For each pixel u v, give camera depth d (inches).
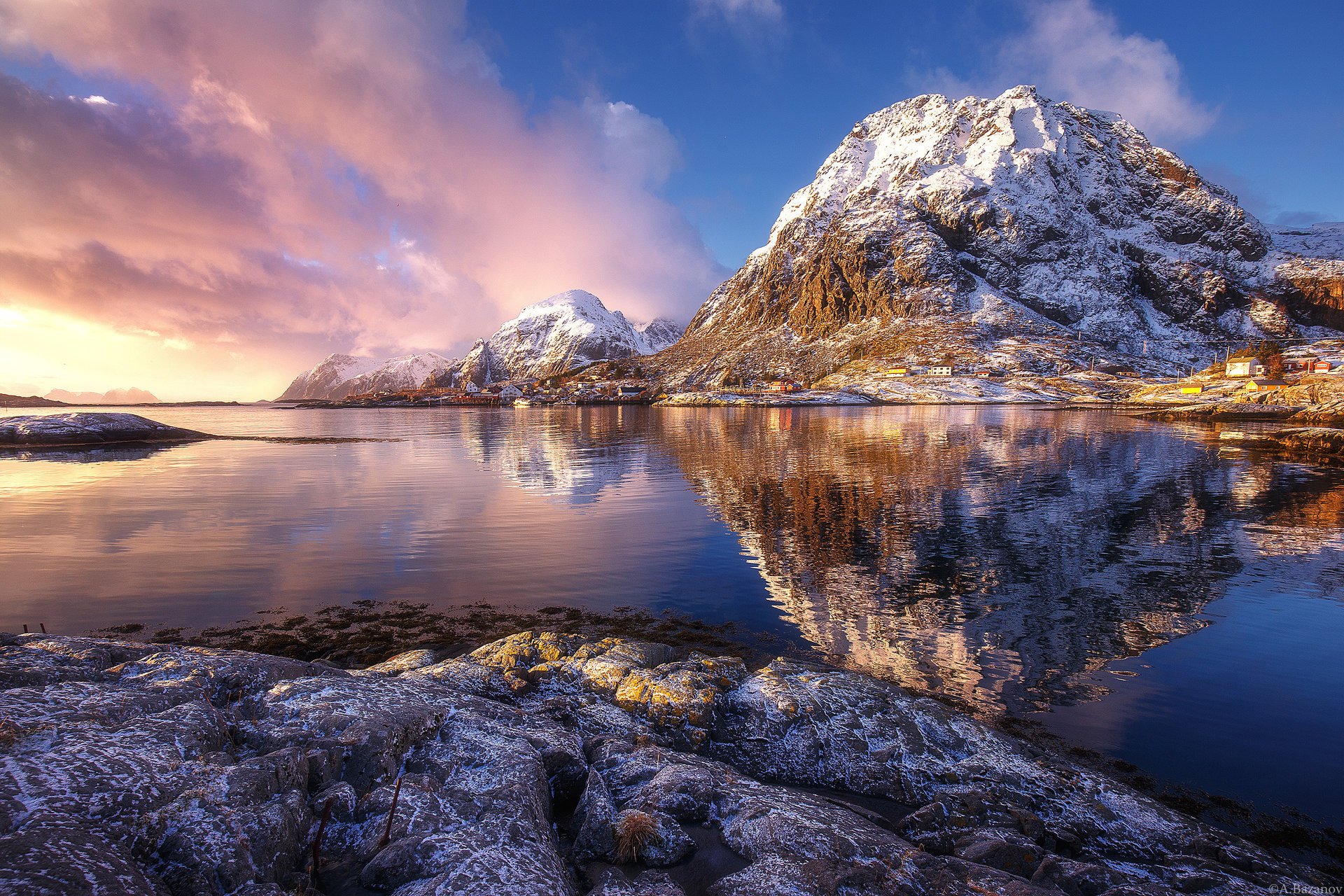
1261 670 536.4
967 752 370.9
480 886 197.9
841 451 2337.6
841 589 754.2
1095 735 433.7
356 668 528.4
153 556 901.8
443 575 812.6
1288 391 4148.6
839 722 386.6
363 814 238.4
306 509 1268.5
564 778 305.1
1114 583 770.2
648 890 225.0
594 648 487.2
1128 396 7116.1
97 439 2952.8
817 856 241.8
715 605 700.0
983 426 3668.8
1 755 201.3
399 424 5285.4
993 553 909.2
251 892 182.5
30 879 154.9
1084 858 295.4
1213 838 311.0
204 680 315.0
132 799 200.2
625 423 4928.6
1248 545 943.7
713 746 379.9
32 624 633.6
